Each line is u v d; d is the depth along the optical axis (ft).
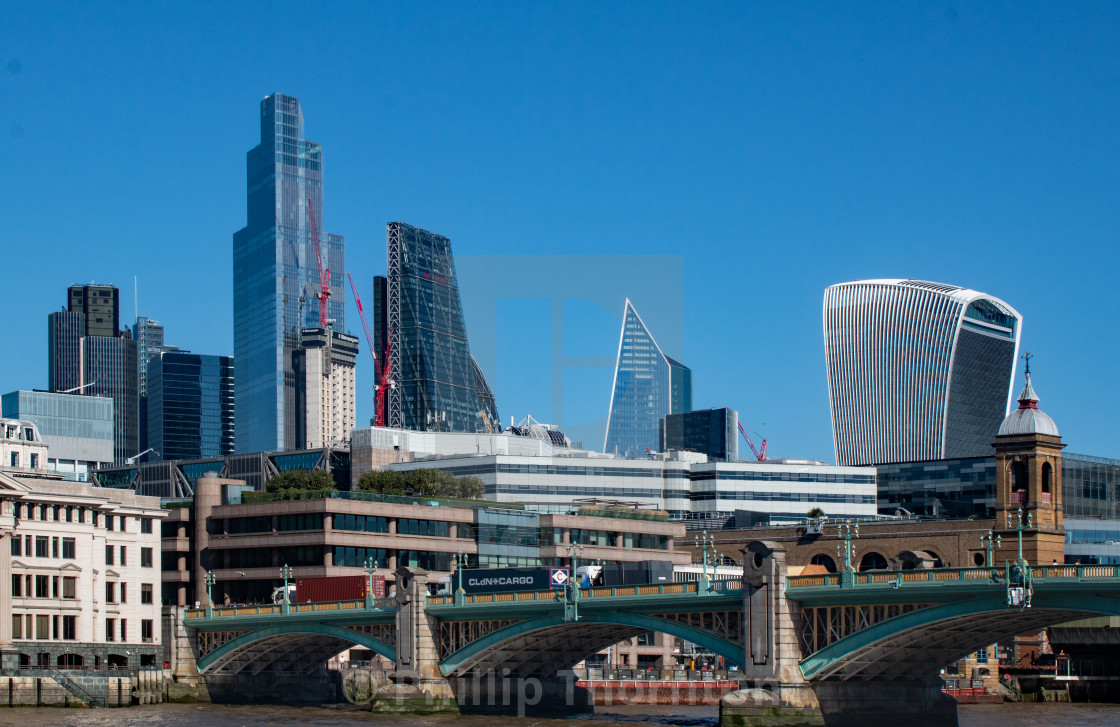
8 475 567.18
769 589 414.82
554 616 468.34
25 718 485.56
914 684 457.27
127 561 619.67
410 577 506.07
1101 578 361.10
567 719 487.61
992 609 378.32
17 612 568.00
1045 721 489.67
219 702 581.53
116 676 552.00
